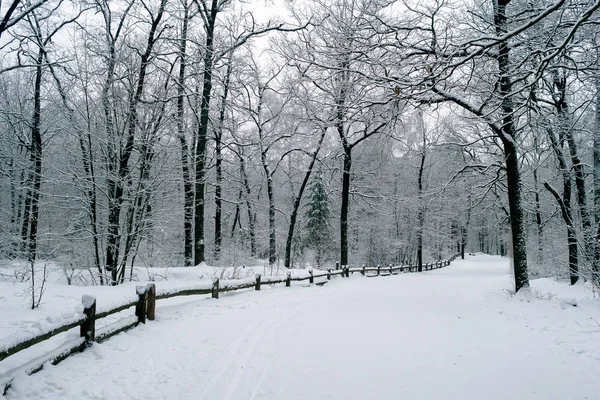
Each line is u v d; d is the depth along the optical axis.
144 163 12.86
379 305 10.81
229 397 4.27
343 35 9.60
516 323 8.46
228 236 30.31
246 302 10.23
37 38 14.38
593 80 9.34
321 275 17.06
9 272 13.66
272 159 29.19
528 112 8.83
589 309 9.22
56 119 14.07
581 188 15.72
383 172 33.66
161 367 5.11
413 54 8.44
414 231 34.75
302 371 5.12
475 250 87.88
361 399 4.29
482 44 6.54
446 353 6.06
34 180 15.21
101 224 12.61
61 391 4.16
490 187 20.41
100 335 5.74
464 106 9.84
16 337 4.04
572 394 4.54
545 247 23.00
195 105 19.81
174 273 14.63
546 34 9.08
